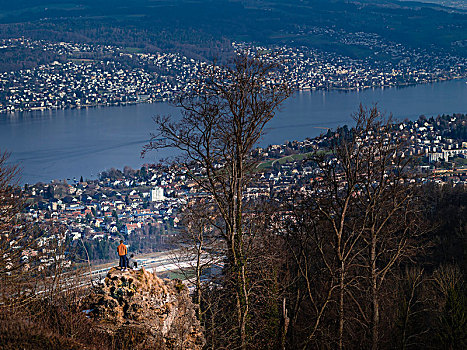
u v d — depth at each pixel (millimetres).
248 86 25250
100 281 22797
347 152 28500
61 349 18891
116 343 20891
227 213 26328
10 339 18516
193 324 23656
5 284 23578
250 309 26078
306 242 28828
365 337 29828
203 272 28047
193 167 26875
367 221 30000
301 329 28156
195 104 25609
